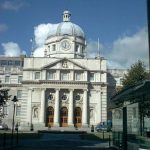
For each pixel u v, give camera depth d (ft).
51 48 323.78
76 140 155.33
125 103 87.66
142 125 70.18
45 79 279.69
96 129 256.73
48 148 109.81
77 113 281.54
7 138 155.43
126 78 179.52
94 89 286.25
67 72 283.79
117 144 99.81
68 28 324.80
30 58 287.69
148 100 69.21
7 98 122.72
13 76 315.58
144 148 64.90
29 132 225.97
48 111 279.28
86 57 314.55
